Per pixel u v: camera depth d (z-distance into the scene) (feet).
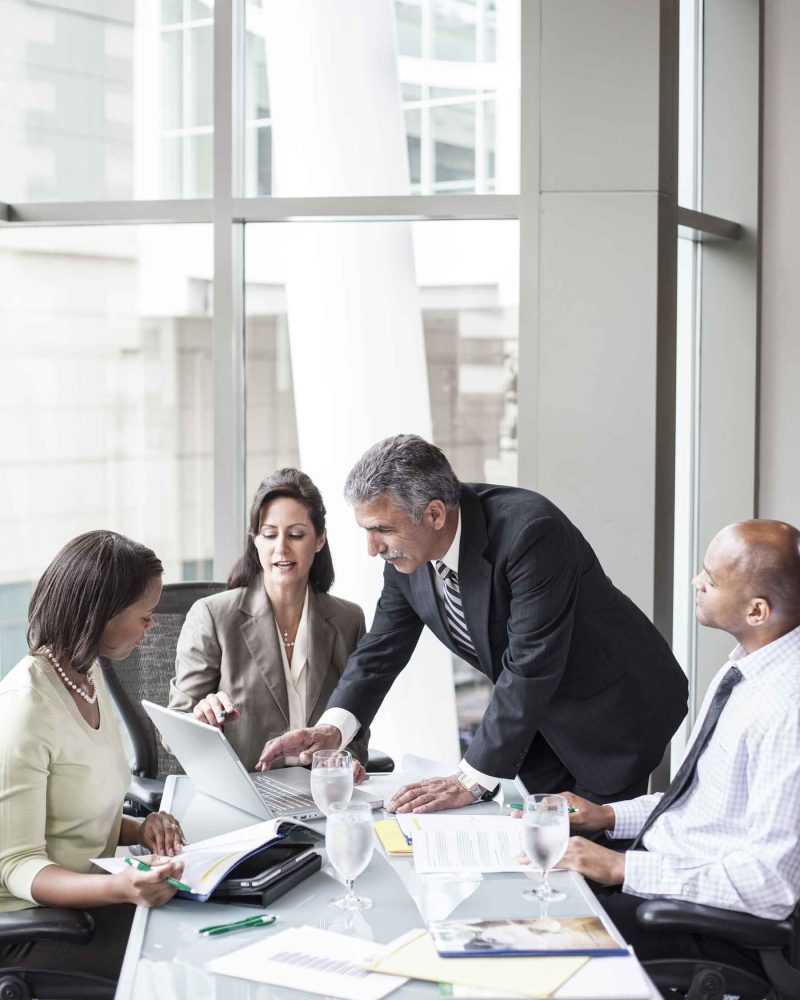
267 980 4.60
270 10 12.39
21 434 12.99
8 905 6.09
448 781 7.24
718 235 13.73
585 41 11.61
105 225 12.66
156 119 12.48
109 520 13.00
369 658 8.57
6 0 12.50
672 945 6.41
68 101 12.57
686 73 14.11
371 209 12.19
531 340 11.89
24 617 13.15
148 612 6.83
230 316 12.32
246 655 9.13
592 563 8.29
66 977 6.02
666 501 11.96
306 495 9.23
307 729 8.00
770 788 6.00
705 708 6.88
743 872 5.88
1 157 12.66
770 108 13.98
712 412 14.39
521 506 7.79
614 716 8.22
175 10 12.35
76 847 6.60
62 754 6.46
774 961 5.91
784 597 6.42
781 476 14.25
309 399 12.78
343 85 12.46
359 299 12.66
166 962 4.80
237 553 12.52
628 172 11.60
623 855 6.18
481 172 12.41
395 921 5.23
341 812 5.26
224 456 12.44
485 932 5.02
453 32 12.32
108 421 12.91
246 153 12.51
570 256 11.73
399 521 7.52
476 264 12.48
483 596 7.75
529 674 7.33
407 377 12.72
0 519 13.08
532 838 5.27
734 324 14.19
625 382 11.69
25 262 12.82
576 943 4.89
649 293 11.62
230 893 5.51
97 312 12.83
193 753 7.16
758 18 13.82
